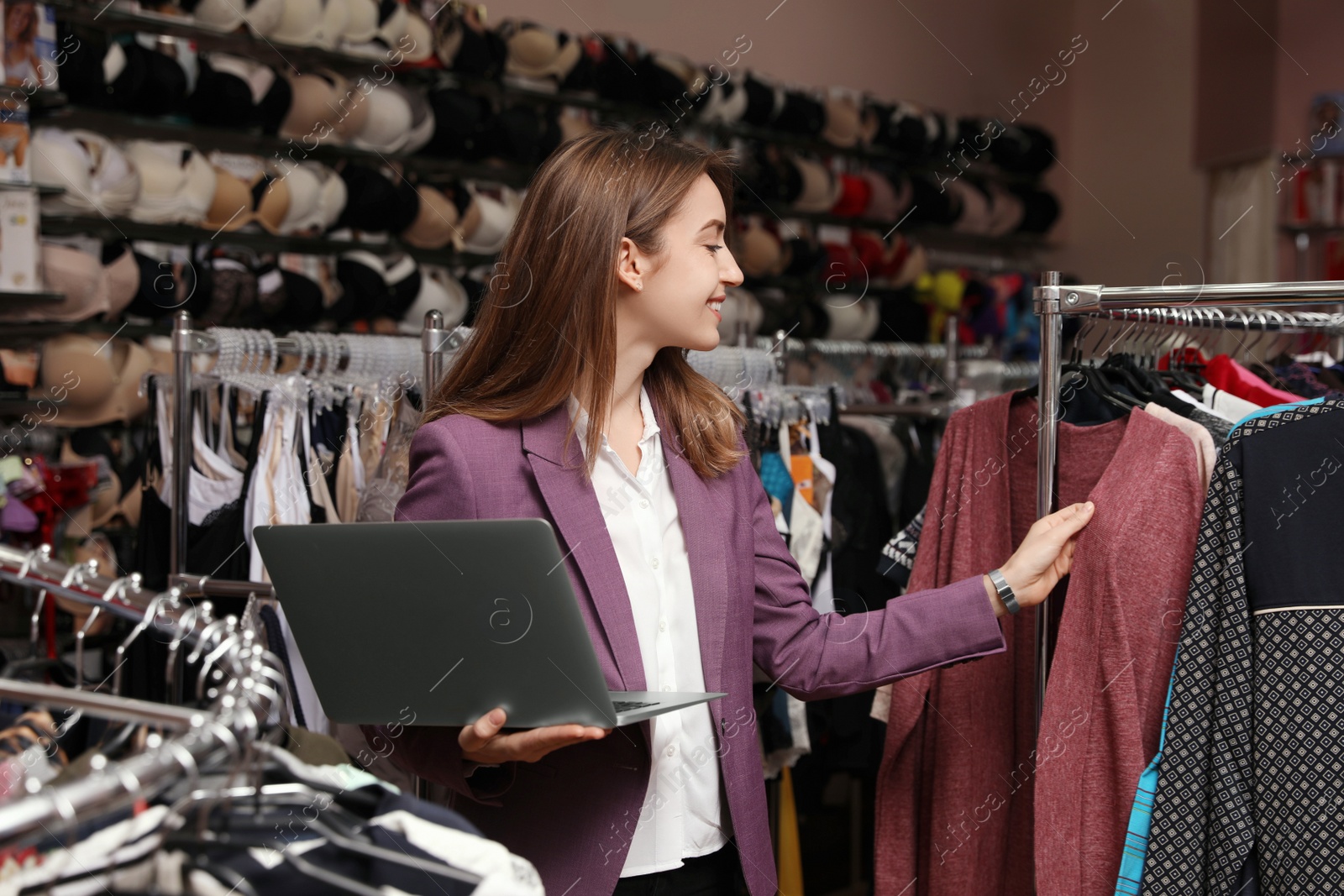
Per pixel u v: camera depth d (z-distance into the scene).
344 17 2.98
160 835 0.62
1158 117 5.37
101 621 2.27
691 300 1.05
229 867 0.66
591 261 1.02
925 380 3.61
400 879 0.69
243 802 0.71
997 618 1.14
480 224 3.30
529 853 1.01
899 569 1.45
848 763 1.96
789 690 1.18
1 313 2.48
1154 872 1.07
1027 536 1.18
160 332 2.72
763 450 1.96
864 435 2.17
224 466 1.68
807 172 4.19
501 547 0.83
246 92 2.80
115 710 0.60
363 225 3.10
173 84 2.67
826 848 2.85
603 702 0.86
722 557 1.09
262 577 1.59
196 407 1.73
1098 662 1.16
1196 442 1.17
